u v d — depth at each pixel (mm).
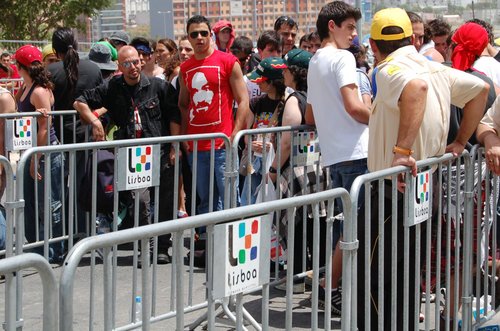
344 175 5664
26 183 7023
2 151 7125
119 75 7113
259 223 3420
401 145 4336
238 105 6754
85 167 6523
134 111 6977
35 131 7242
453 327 5004
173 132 7039
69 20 32062
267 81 6676
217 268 3229
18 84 14016
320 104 5699
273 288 6148
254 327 5070
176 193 5922
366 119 5574
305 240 5883
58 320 2758
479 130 4949
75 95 7664
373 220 4566
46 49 8766
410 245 4578
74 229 7242
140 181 5543
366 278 4172
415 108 4305
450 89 4629
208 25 6812
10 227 5215
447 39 8195
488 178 5055
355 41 7750
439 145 4586
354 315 4027
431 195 4602
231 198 5695
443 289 5238
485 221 5105
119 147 5457
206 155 6727
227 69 6777
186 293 6094
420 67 4473
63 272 2697
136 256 4824
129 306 5859
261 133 5871
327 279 3967
